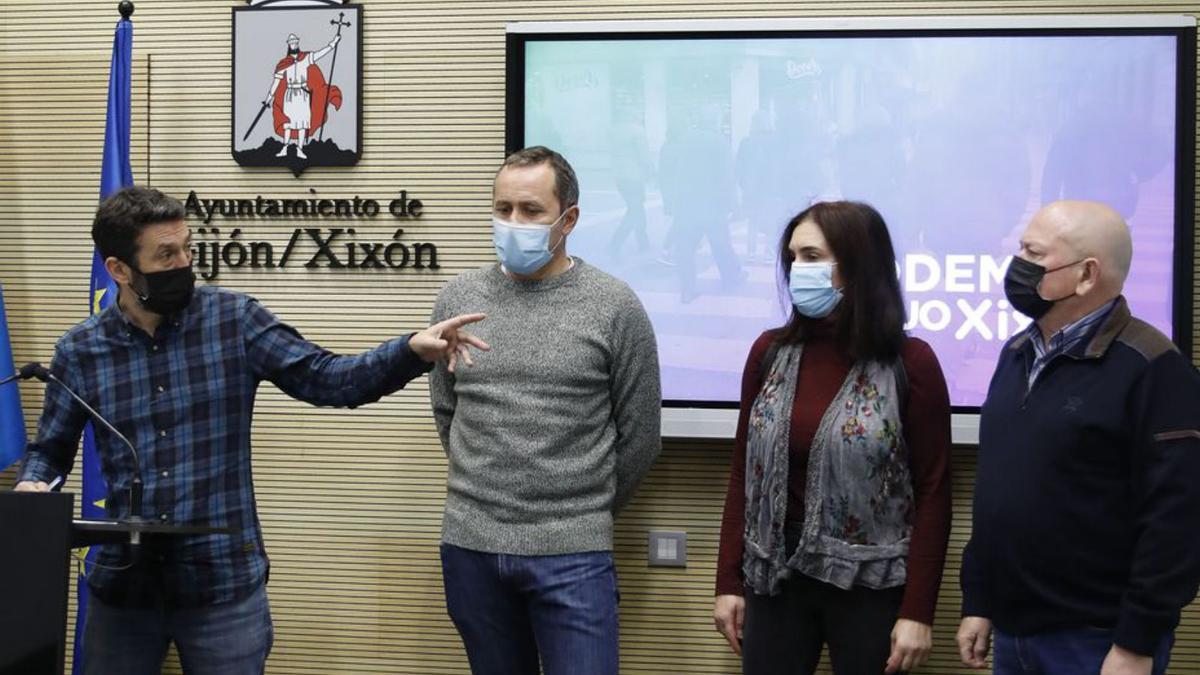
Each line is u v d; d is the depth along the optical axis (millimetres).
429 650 3471
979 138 3160
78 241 3609
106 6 3613
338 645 3508
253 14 3465
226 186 3531
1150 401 2045
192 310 2369
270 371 2371
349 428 3502
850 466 2410
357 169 3475
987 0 3229
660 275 3275
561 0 3391
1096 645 2104
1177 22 3072
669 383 3270
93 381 2332
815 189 3217
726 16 3320
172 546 2271
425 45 3445
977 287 3166
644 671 3369
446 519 2549
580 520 2445
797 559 2426
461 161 3436
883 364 2469
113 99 3359
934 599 2396
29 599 1816
